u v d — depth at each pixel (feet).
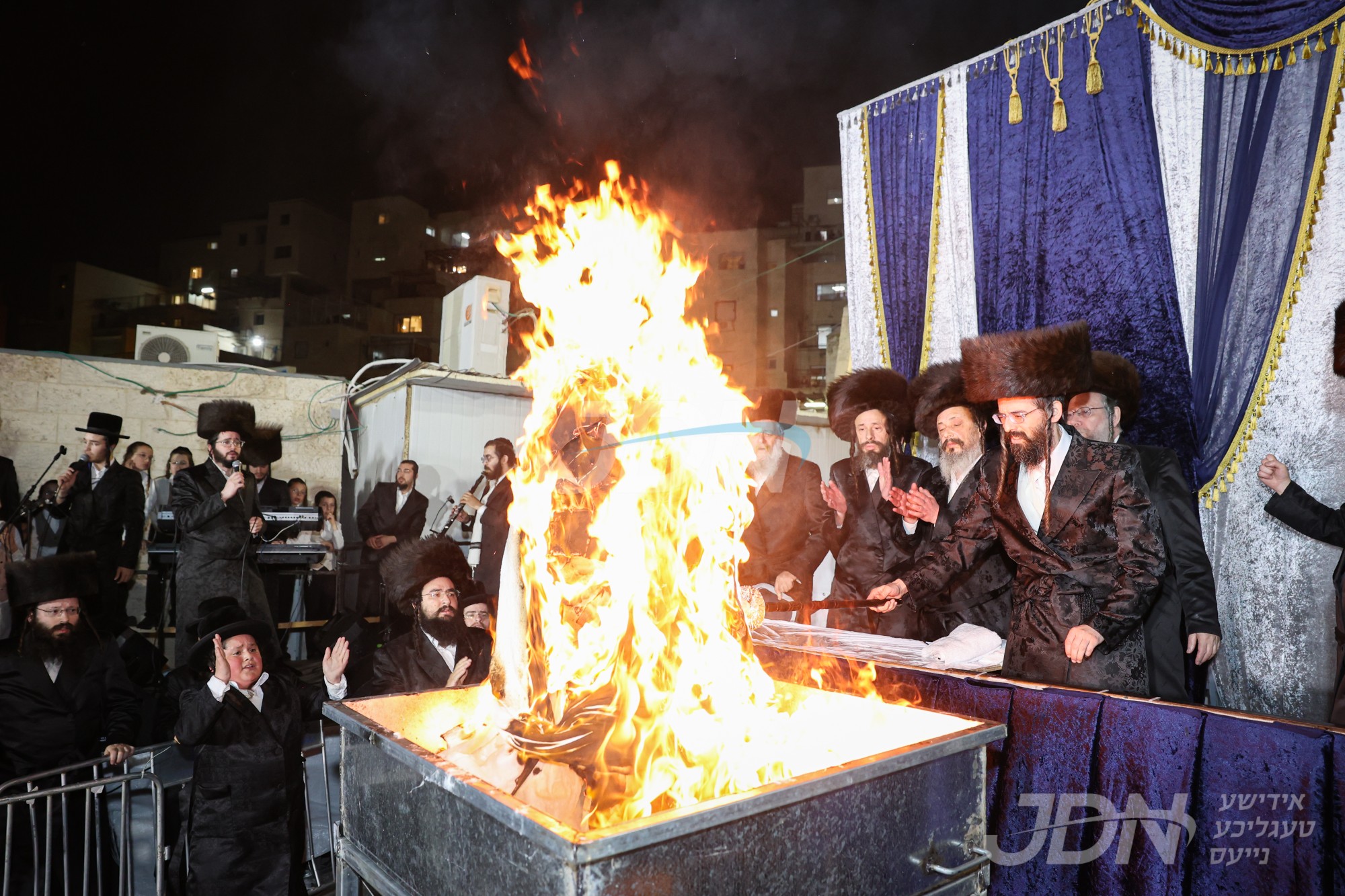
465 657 12.64
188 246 148.25
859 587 12.27
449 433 24.71
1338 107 10.37
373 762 5.16
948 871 4.70
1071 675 7.62
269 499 21.90
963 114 14.55
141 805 10.16
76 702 10.91
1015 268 13.62
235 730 9.80
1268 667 11.02
